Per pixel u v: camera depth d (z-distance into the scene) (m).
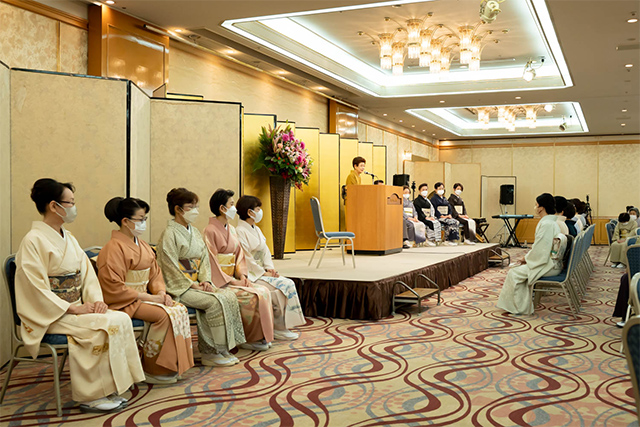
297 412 2.89
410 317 5.55
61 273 3.10
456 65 11.06
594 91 11.11
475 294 7.08
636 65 9.09
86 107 4.41
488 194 17.11
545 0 6.31
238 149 5.49
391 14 8.10
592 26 7.18
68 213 3.14
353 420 2.78
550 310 5.95
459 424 2.73
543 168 18.12
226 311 3.84
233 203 4.36
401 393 3.20
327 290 5.55
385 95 11.96
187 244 3.91
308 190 9.46
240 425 2.71
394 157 15.74
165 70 7.30
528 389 3.28
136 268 3.47
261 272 4.68
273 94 10.01
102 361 2.97
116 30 6.45
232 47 8.30
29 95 4.21
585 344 4.41
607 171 17.53
